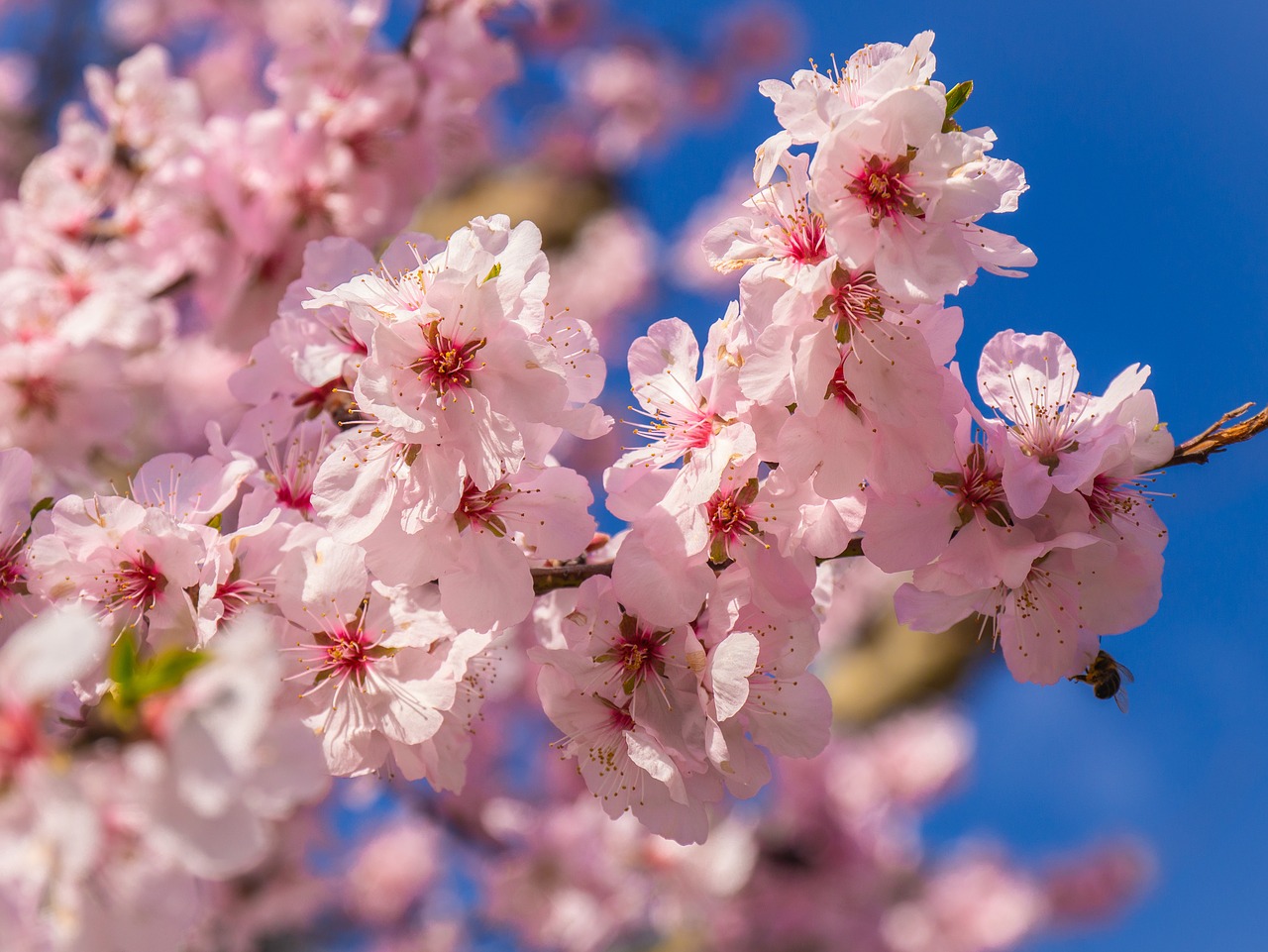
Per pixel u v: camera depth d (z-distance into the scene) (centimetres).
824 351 72
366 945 146
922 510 73
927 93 71
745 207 73
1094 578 74
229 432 89
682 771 73
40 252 89
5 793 65
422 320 71
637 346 74
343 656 74
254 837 65
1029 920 145
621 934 130
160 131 92
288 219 90
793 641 73
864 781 142
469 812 126
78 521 73
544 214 194
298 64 91
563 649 73
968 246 71
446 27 93
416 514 72
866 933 137
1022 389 75
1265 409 74
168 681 66
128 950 65
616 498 73
